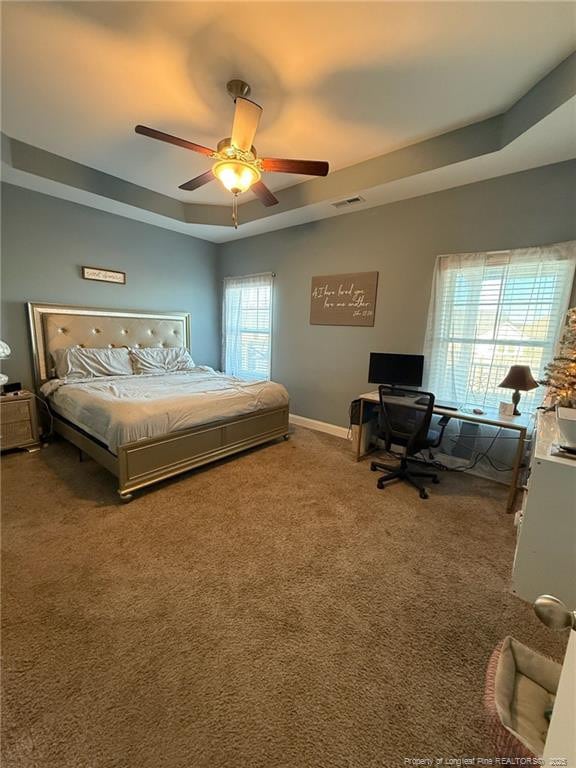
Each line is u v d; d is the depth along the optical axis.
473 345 2.93
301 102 2.13
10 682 1.20
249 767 1.00
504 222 2.69
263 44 1.69
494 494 2.69
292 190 3.48
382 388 2.70
